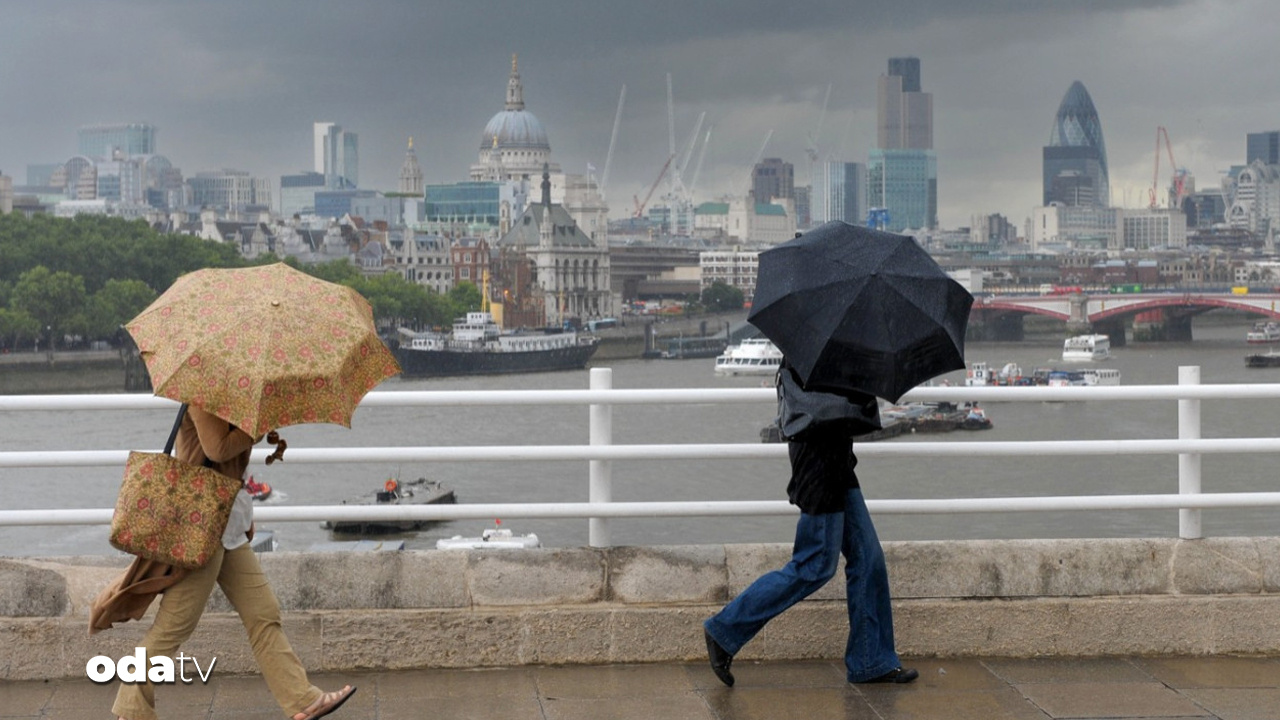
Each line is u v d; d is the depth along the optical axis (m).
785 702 6.78
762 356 175.88
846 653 7.07
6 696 6.79
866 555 6.89
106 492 55.47
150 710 5.94
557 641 7.34
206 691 6.87
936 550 7.64
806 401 6.53
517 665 7.32
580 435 81.06
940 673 7.28
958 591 7.61
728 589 7.51
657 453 7.30
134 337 5.43
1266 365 159.25
